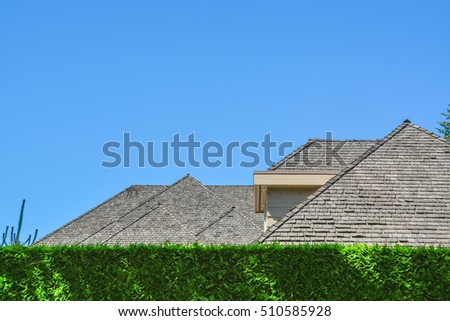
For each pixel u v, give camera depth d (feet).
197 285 49.39
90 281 50.03
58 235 136.87
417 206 61.82
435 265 49.06
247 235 125.08
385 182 64.69
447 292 48.57
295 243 57.21
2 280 50.16
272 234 58.34
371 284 48.85
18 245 52.01
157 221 130.62
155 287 49.60
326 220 59.77
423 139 72.08
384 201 62.23
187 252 50.14
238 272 49.47
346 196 62.54
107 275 50.03
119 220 134.72
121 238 126.21
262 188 75.56
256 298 48.88
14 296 49.96
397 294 48.60
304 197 74.33
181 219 136.26
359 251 49.57
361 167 66.69
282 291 48.96
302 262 49.49
